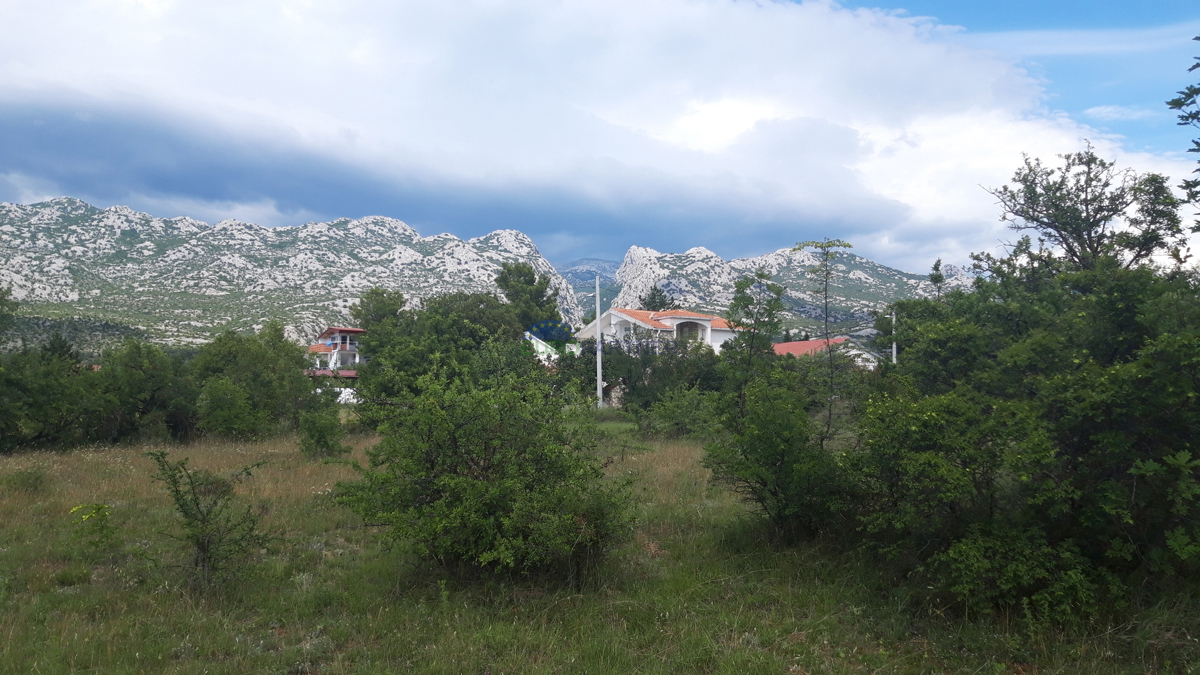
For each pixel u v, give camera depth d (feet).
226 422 66.39
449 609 19.86
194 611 19.81
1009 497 20.59
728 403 28.58
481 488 21.27
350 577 23.20
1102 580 17.66
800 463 23.82
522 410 23.18
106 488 37.58
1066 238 60.13
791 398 26.07
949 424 20.26
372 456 23.85
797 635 18.11
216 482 32.78
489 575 22.26
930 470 19.31
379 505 22.48
